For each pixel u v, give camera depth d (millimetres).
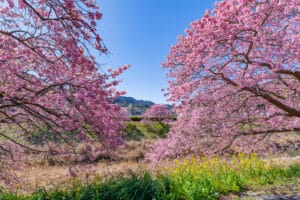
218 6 7102
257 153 9344
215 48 6695
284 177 8234
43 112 6215
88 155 6535
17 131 7180
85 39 4969
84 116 5531
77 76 5840
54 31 5086
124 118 7309
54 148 6664
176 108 7973
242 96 7691
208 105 7336
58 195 5801
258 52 6730
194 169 8047
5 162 7562
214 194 6383
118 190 5652
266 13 6398
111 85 6602
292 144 11883
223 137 7910
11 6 4691
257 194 6664
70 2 4484
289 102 8398
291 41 6262
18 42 5371
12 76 5445
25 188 8609
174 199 6000
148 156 9312
